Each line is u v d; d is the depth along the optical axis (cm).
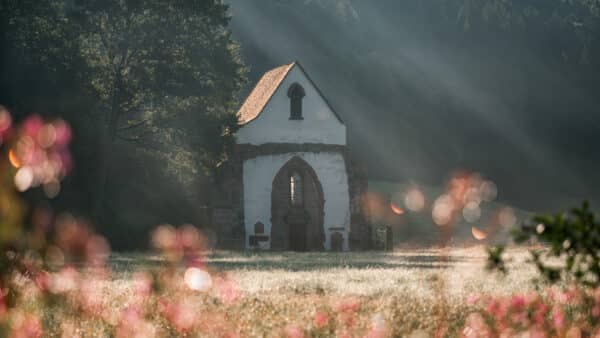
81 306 1162
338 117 8694
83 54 7106
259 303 1373
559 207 14262
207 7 7338
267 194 8438
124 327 1070
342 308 1272
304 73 8644
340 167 8638
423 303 1385
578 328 1117
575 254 706
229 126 7594
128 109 7319
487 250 761
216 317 1136
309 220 8519
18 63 6688
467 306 1411
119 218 7162
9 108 6391
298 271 3316
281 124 8556
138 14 7219
